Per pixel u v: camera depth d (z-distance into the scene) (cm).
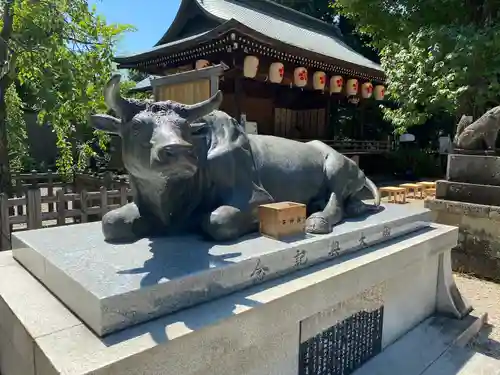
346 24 1995
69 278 162
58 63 588
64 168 685
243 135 244
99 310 141
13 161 804
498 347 304
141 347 136
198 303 170
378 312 265
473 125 513
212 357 156
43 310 163
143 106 187
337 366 236
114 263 178
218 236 213
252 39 904
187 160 164
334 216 267
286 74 1161
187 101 430
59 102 589
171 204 213
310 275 207
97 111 654
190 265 177
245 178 235
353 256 242
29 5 552
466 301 348
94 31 632
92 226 249
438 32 852
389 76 988
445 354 276
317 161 290
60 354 131
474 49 775
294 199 270
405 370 255
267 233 228
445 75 813
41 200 459
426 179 1513
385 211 318
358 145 1520
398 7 1096
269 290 187
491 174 466
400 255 259
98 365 126
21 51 562
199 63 1023
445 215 488
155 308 156
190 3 1230
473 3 977
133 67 1161
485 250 457
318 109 1491
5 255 241
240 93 1060
